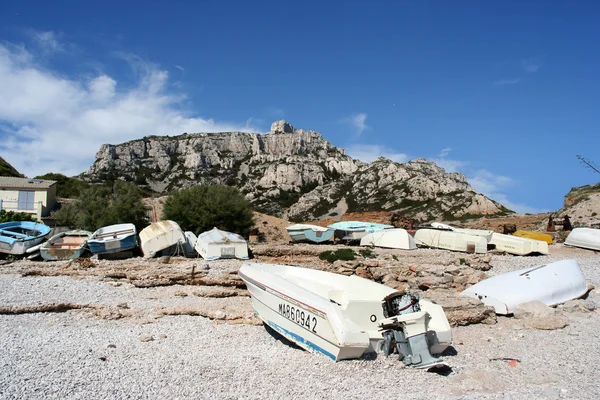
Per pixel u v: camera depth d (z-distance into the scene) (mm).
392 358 11773
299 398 9688
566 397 10211
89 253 26281
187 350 12383
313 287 15414
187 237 28875
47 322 14508
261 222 50312
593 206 62406
